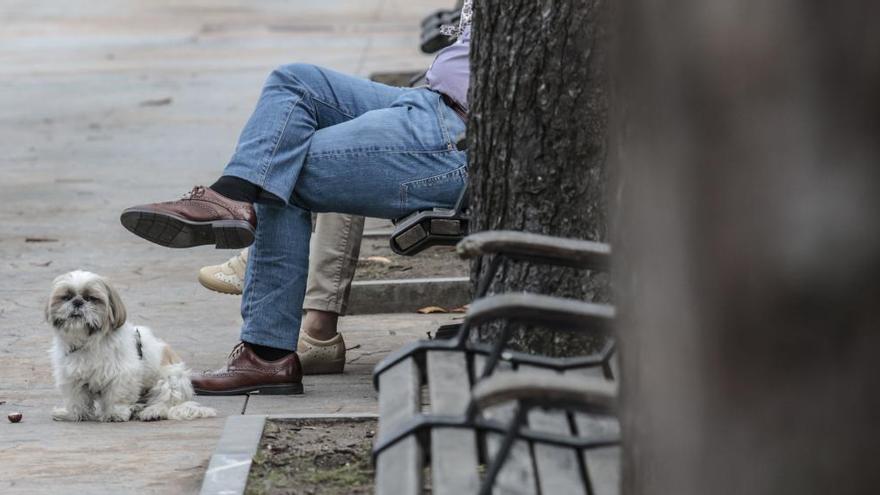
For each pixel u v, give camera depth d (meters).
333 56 48.78
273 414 13.38
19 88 43.19
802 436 4.93
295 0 73.88
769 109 4.91
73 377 13.70
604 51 11.36
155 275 20.83
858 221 4.73
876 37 4.69
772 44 4.88
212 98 40.16
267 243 14.34
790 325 4.89
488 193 11.86
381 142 13.77
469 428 8.12
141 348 13.99
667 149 5.44
